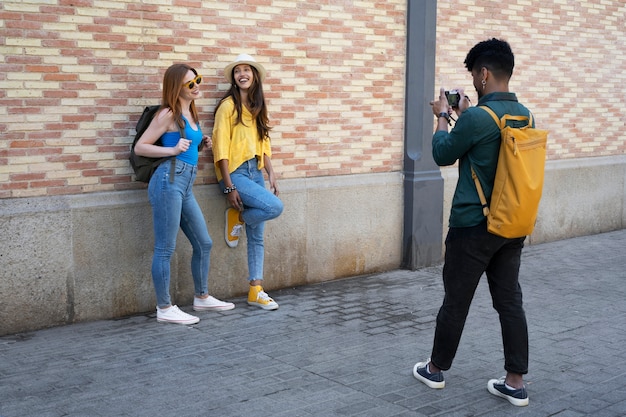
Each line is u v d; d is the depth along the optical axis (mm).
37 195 5586
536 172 4047
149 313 6137
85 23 5668
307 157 7094
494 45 4242
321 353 5121
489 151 4105
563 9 9273
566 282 7262
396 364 4898
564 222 9594
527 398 4223
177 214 5699
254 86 6277
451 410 4125
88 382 4520
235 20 6461
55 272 5652
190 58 6234
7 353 5059
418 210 7777
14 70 5391
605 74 9961
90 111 5758
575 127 9688
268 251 6855
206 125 6402
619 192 10242
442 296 6758
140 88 5988
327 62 7129
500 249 4254
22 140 5473
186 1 6156
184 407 4129
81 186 5777
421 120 7789
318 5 6996
